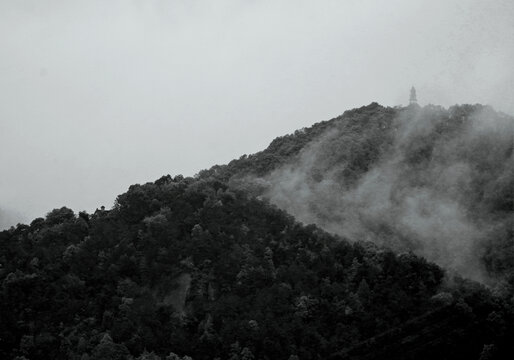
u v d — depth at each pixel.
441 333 100.94
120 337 101.88
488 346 98.75
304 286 107.75
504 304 104.31
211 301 108.81
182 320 105.31
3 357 104.94
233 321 102.06
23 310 112.06
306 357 97.38
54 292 114.25
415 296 105.12
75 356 99.62
